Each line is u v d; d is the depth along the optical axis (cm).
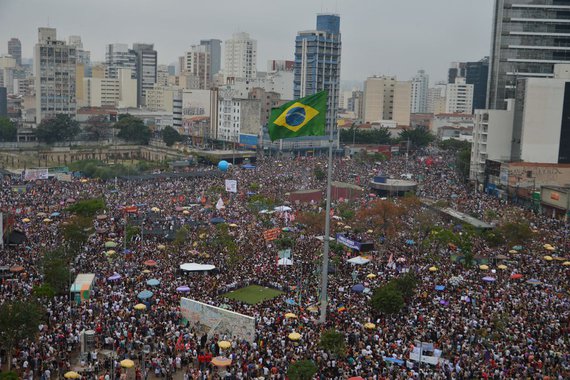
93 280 7812
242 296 8325
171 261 9469
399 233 12038
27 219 11631
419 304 7544
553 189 15262
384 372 5584
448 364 5691
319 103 6962
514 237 11006
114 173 18962
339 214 13175
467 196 17262
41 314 6141
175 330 6512
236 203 14238
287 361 5684
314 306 7431
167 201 14262
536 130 18688
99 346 6241
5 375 4962
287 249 9550
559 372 5669
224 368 5794
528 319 7025
